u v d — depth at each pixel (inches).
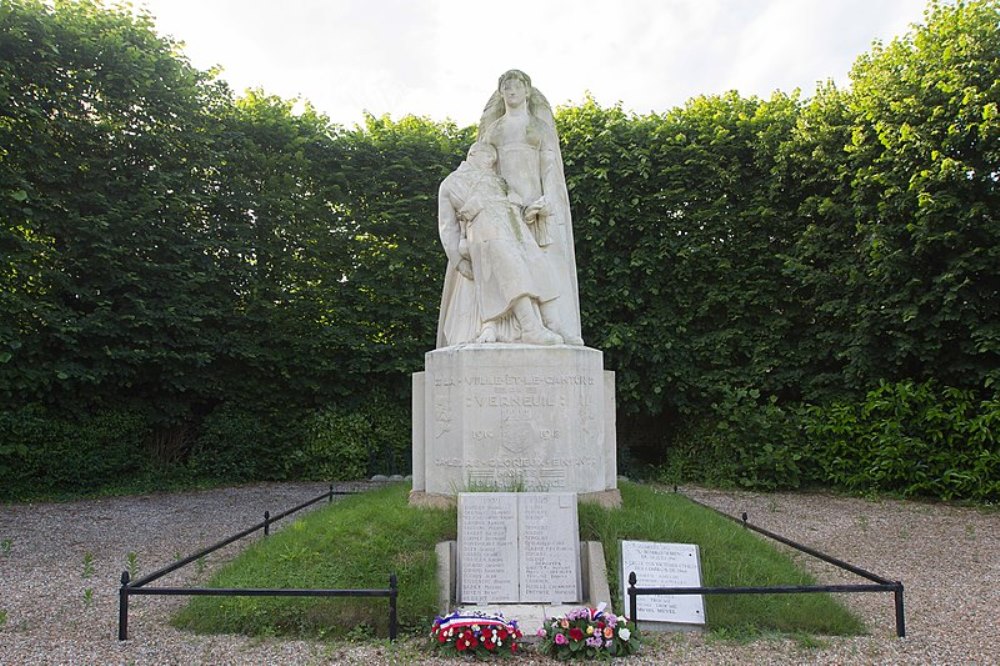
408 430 554.3
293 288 551.8
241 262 533.6
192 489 491.2
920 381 471.8
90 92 485.7
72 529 354.3
